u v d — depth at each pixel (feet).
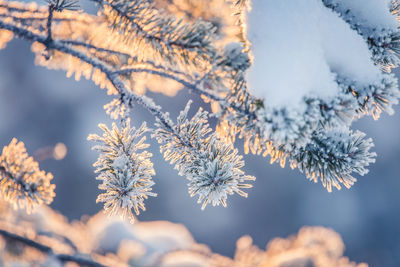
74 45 2.83
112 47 2.84
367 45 2.31
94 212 17.90
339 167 2.34
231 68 2.50
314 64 2.24
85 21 3.05
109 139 2.43
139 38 2.52
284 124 2.21
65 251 4.15
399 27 2.39
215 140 2.42
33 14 2.94
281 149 2.37
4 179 2.66
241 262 6.05
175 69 2.61
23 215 5.24
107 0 2.50
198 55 2.50
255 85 2.26
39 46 3.11
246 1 2.35
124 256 7.38
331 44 2.29
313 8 2.30
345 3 2.38
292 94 2.22
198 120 2.45
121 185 2.36
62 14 2.98
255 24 2.30
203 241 18.98
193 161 2.40
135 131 2.45
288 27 2.27
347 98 2.23
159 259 6.54
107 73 2.61
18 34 2.65
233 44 2.52
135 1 2.51
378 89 2.27
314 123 2.23
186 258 6.13
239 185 2.37
